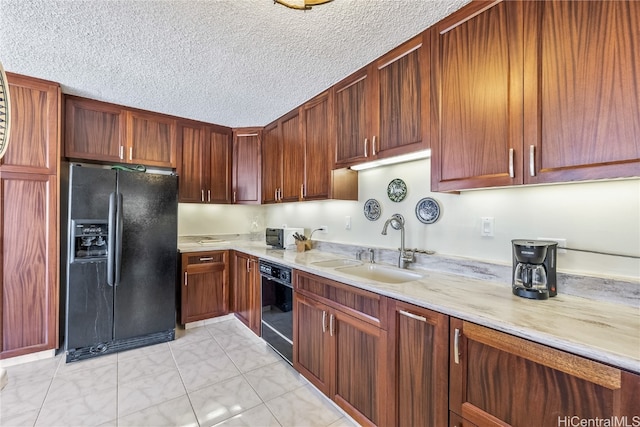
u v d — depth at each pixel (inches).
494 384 40.6
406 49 66.9
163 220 105.0
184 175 123.3
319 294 73.5
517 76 48.5
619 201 47.6
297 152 107.2
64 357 91.9
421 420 49.8
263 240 155.3
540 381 36.3
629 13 37.7
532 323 38.5
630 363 29.4
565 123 43.2
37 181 88.9
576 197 52.1
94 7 56.0
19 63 78.3
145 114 113.7
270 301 97.0
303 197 103.3
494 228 63.3
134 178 99.6
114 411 67.4
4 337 85.0
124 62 77.3
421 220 77.9
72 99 99.6
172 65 78.8
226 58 74.8
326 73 82.5
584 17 41.5
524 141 47.5
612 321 39.2
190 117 121.7
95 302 93.0
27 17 58.7
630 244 46.6
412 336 51.3
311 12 57.3
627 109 37.8
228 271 126.1
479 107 53.7
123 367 87.1
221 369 86.7
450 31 58.4
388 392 55.1
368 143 76.8
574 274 50.6
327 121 92.1
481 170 53.2
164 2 54.7
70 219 89.2
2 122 35.8
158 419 65.1
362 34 64.3
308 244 111.7
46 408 68.1
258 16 58.6
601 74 39.9
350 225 101.0
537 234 56.8
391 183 86.1
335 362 68.0
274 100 102.2
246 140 135.9
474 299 49.3
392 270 77.7
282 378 82.3
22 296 87.2
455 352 44.7
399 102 68.6
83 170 91.0
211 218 144.6
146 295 101.5
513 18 49.1
